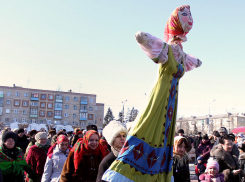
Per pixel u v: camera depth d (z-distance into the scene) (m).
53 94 79.19
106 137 4.20
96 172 4.92
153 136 2.81
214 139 10.22
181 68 3.05
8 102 74.19
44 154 7.11
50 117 78.19
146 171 2.72
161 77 2.92
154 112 2.83
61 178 4.96
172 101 3.02
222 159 5.72
